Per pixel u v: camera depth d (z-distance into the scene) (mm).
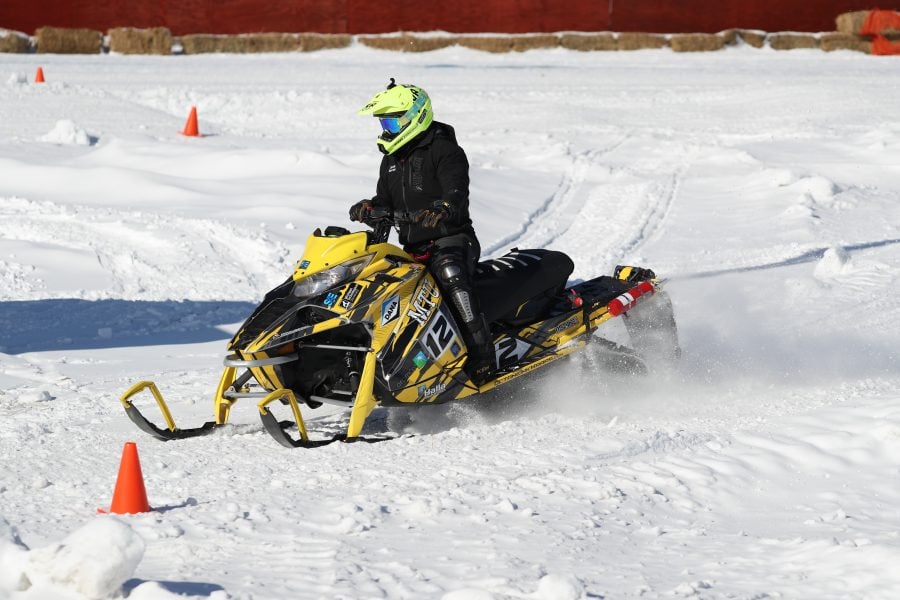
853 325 32688
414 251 24250
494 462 20312
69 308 37438
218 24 130625
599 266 44469
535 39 131750
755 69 114250
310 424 24234
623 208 55688
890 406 22844
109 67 108000
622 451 20953
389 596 13359
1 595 12688
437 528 16391
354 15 133625
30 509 17672
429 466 20156
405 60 122750
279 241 45531
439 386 23625
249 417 24969
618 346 26969
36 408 25969
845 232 49094
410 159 24031
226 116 84562
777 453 20578
